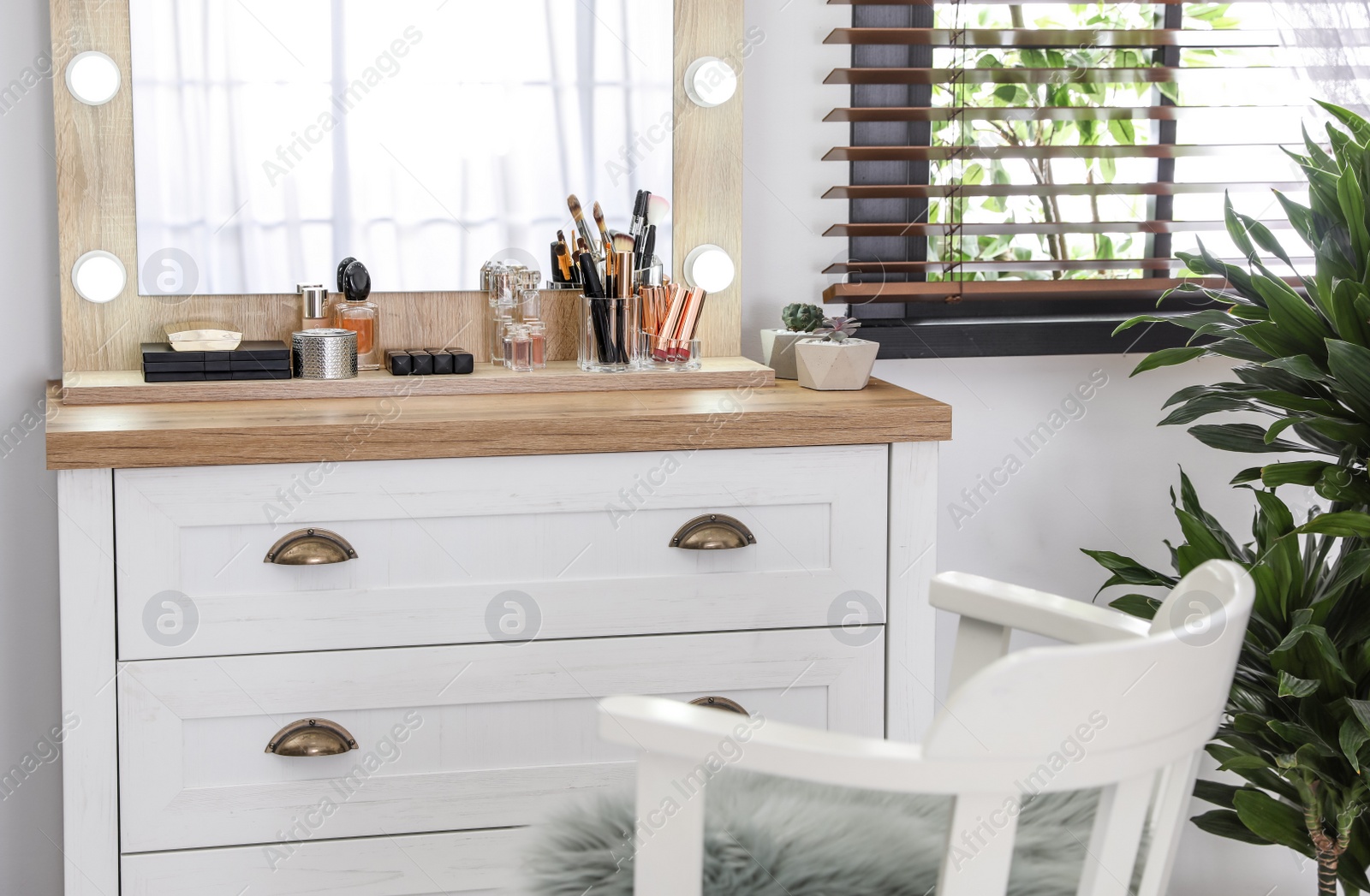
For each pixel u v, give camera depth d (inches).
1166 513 82.2
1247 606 32.4
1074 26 78.6
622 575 55.3
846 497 56.9
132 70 64.9
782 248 76.4
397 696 54.0
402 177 68.7
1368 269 54.7
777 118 75.1
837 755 30.1
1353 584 58.4
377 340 67.3
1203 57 78.9
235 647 52.2
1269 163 79.8
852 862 37.1
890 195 74.0
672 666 56.3
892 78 73.0
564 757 55.9
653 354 67.1
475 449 52.8
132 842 52.2
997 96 78.7
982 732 29.5
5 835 72.1
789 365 68.3
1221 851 83.5
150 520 50.6
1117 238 82.1
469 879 55.8
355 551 52.7
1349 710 56.9
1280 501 58.1
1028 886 36.3
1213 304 80.2
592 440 53.8
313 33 66.7
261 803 53.3
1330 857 57.9
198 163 66.2
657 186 71.6
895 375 78.4
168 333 66.6
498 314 67.9
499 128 69.5
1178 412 64.1
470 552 53.8
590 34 69.8
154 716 51.8
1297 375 54.7
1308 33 73.1
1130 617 39.9
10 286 67.3
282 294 68.1
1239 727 59.0
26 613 70.4
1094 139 80.9
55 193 67.1
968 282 76.2
